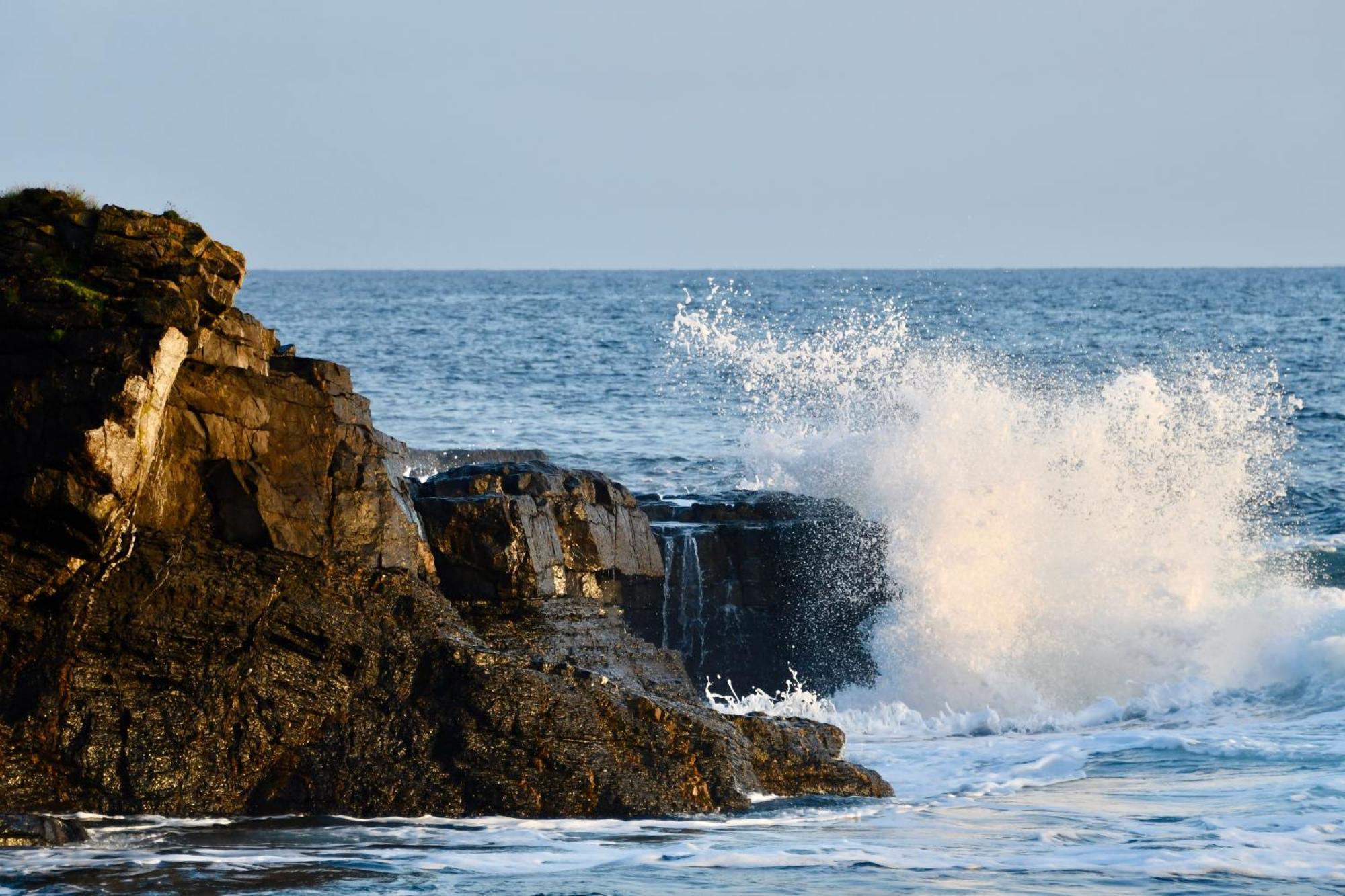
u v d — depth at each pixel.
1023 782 52.53
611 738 47.84
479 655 47.62
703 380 177.38
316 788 45.28
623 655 56.75
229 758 44.88
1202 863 40.16
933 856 41.16
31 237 45.69
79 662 44.03
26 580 43.56
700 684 70.06
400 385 167.88
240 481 47.28
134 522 45.06
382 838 42.31
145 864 38.19
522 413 145.62
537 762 46.34
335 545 49.69
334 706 46.62
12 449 43.38
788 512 75.19
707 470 115.19
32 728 43.00
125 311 44.75
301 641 46.84
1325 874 39.06
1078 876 38.97
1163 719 65.31
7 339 44.06
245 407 48.47
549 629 55.25
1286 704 66.25
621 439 130.00
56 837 40.09
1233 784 50.78
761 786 50.09
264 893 36.03
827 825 45.47
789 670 71.12
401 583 49.88
